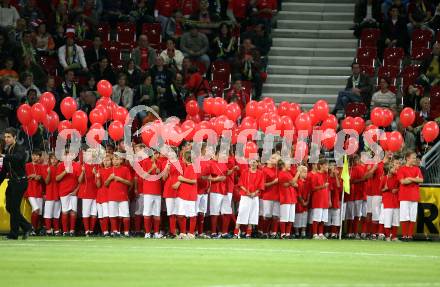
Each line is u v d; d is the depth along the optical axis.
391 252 49.31
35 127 59.09
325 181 63.47
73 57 77.62
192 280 33.16
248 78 80.12
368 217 64.44
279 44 86.19
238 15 87.25
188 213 59.03
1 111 68.81
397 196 62.28
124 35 82.81
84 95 71.56
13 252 43.75
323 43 85.94
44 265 37.66
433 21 85.31
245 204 61.06
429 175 66.25
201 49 82.69
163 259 41.09
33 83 74.38
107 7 85.94
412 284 33.16
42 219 61.78
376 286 32.31
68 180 60.56
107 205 60.41
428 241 62.44
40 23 81.50
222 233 61.88
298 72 83.88
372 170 63.56
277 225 62.81
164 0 86.62
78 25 81.62
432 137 62.28
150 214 59.91
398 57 81.69
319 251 48.50
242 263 39.91
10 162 52.53
